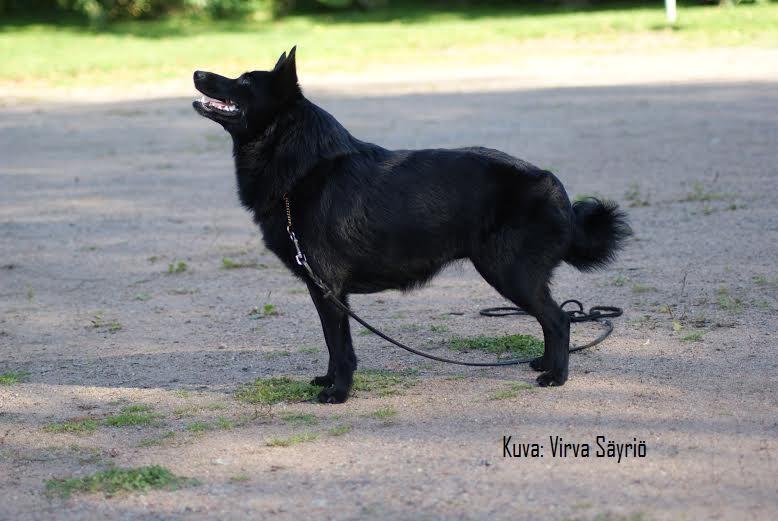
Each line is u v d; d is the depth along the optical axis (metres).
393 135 18.00
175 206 14.29
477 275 10.48
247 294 10.14
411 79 26.52
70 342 8.77
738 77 23.12
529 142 17.08
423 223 6.60
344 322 6.97
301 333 8.75
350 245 6.61
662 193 13.25
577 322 8.52
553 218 6.73
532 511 5.04
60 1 50.16
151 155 18.25
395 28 40.81
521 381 7.11
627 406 6.45
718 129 17.31
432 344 8.20
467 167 6.68
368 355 7.97
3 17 49.72
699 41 30.94
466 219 6.66
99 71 30.80
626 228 7.15
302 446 6.09
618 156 15.73
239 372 7.74
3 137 20.64
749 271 9.66
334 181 6.62
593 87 23.33
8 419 6.88
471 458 5.75
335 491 5.41
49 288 10.62
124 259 11.68
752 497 5.07
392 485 5.44
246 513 5.20
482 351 7.93
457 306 9.38
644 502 5.07
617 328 8.28
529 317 8.88
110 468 5.91
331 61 31.31
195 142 19.44
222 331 8.91
